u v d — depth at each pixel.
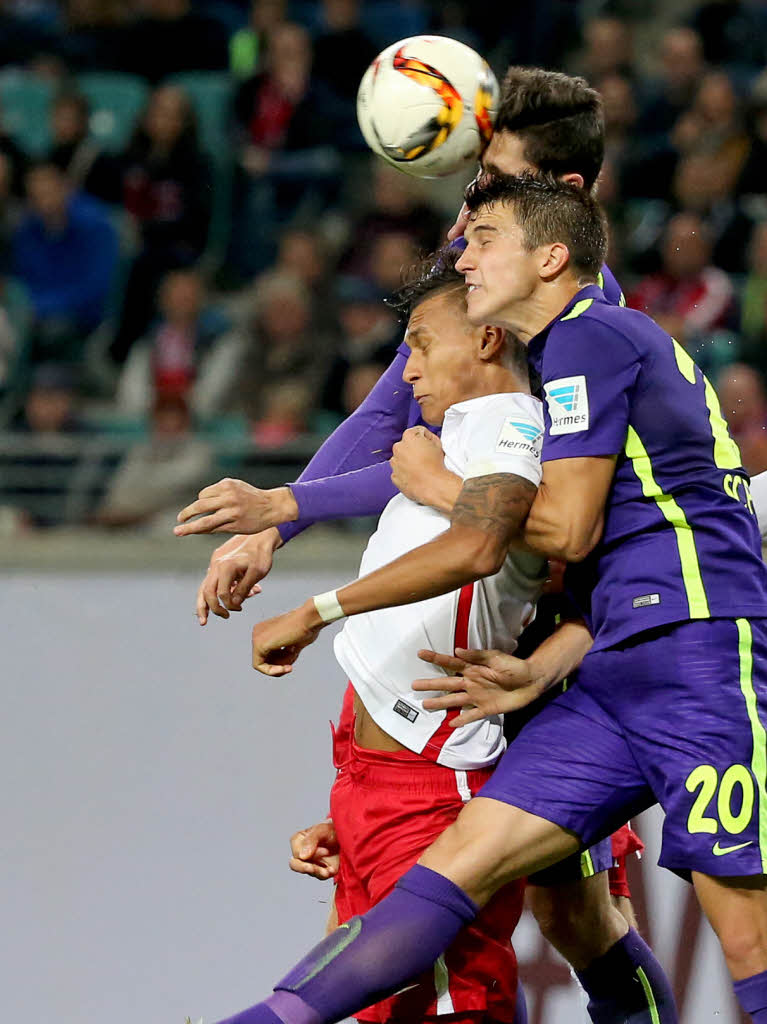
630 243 22.20
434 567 8.66
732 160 23.00
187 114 24.00
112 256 23.48
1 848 14.66
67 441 16.83
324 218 24.95
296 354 20.47
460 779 9.28
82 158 24.22
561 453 8.85
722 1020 13.90
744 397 18.55
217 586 10.20
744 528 9.22
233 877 14.66
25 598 15.07
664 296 20.95
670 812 8.90
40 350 22.05
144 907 14.62
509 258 9.16
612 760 9.09
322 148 25.48
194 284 21.64
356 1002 8.66
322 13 27.14
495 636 9.37
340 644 9.59
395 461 9.32
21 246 23.05
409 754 9.29
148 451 16.91
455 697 8.96
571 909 10.40
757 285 20.86
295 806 14.77
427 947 8.70
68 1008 14.49
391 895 8.84
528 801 8.94
